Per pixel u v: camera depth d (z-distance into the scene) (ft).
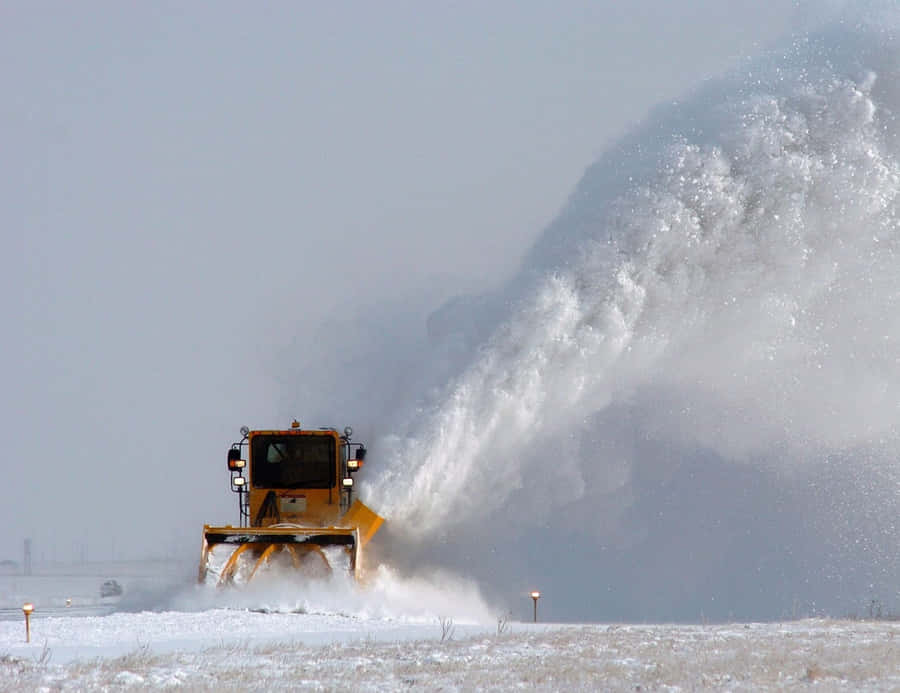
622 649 200.54
